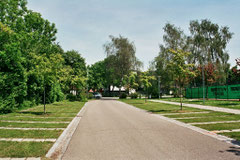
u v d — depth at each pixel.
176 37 41.53
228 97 28.48
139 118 11.65
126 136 6.98
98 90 73.56
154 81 46.34
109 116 12.69
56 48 32.59
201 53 39.91
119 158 4.73
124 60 42.91
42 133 7.25
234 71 19.95
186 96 38.59
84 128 8.62
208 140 6.38
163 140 6.39
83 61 47.53
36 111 14.74
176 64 14.58
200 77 30.25
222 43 38.56
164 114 13.23
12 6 21.58
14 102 13.67
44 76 12.77
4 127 8.29
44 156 4.86
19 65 13.94
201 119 10.57
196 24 40.88
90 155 4.99
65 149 5.50
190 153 5.07
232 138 6.59
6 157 4.73
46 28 30.48
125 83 43.81
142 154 5.01
